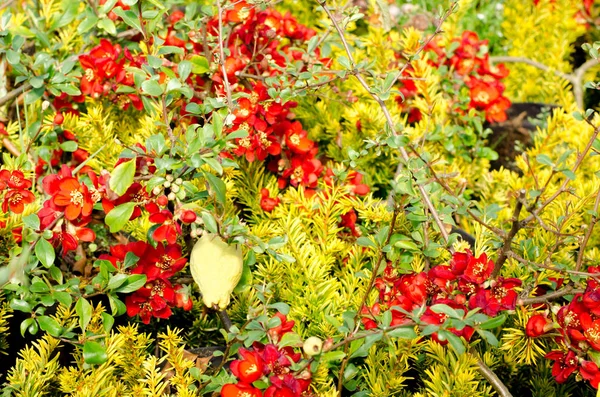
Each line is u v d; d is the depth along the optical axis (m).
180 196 1.21
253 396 1.17
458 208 1.29
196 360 1.28
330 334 1.28
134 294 1.27
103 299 1.34
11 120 1.55
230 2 1.42
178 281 1.29
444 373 1.25
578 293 1.22
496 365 1.31
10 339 1.32
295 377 1.18
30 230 1.26
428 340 1.27
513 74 2.15
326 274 1.35
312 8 2.01
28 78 1.41
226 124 1.23
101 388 1.24
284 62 1.49
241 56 1.46
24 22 1.61
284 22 1.55
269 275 1.34
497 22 2.39
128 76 1.43
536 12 2.19
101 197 1.23
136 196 1.24
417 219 1.28
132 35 1.55
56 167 1.52
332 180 1.44
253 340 1.19
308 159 1.47
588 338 1.20
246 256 1.27
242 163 1.45
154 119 1.43
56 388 1.27
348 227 1.44
